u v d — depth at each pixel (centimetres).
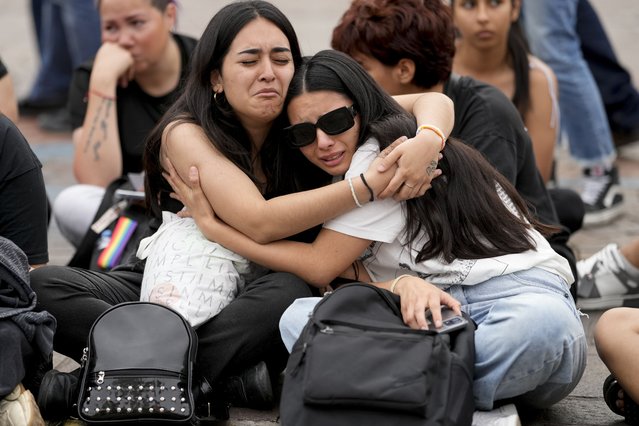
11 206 485
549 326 417
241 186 456
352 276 471
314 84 450
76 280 461
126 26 637
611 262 606
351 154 459
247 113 459
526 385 426
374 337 396
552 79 682
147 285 461
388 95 470
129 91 653
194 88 473
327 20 1556
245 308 446
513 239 450
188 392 412
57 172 922
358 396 379
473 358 408
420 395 377
